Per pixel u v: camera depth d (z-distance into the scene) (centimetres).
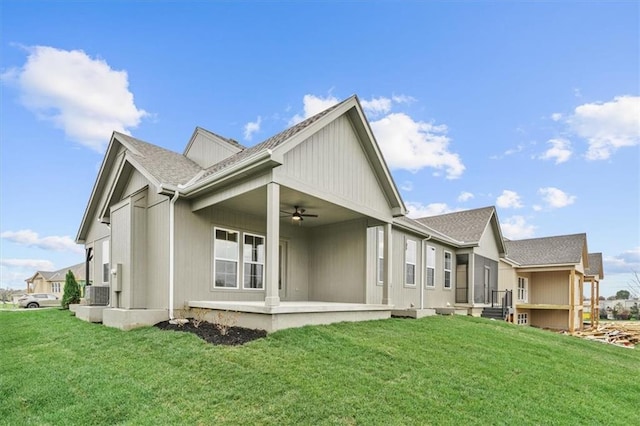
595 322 2588
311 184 846
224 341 663
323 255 1223
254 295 1073
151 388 504
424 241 1593
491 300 2006
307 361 578
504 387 580
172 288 870
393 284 1354
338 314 873
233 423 421
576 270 2166
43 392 511
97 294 1085
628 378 764
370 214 1043
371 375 556
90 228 1625
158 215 938
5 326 991
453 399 510
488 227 2042
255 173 781
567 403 559
